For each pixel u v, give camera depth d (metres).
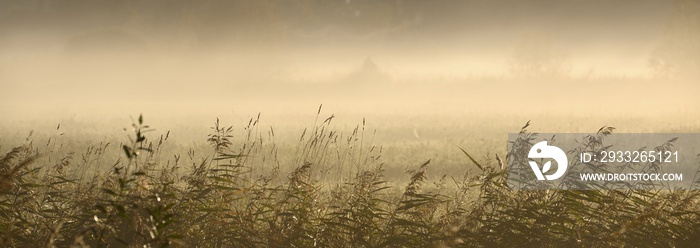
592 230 8.14
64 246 7.48
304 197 8.13
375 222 8.13
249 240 7.80
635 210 8.27
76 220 7.74
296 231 7.79
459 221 7.96
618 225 8.17
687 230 8.30
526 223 8.07
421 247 7.80
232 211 8.03
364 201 8.03
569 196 8.30
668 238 8.23
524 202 8.16
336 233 7.83
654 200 8.69
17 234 7.67
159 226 6.30
